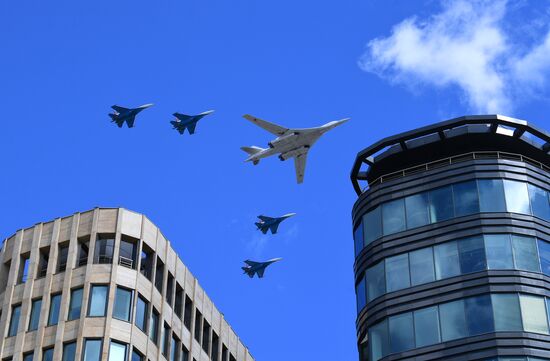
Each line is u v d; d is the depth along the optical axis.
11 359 70.31
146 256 76.94
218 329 85.00
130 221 76.44
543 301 63.81
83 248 75.44
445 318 63.97
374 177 76.12
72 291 72.62
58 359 68.88
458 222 67.69
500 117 71.06
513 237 66.44
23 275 75.69
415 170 73.50
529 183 69.38
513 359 61.09
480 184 68.94
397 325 65.19
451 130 72.50
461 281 65.06
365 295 68.94
